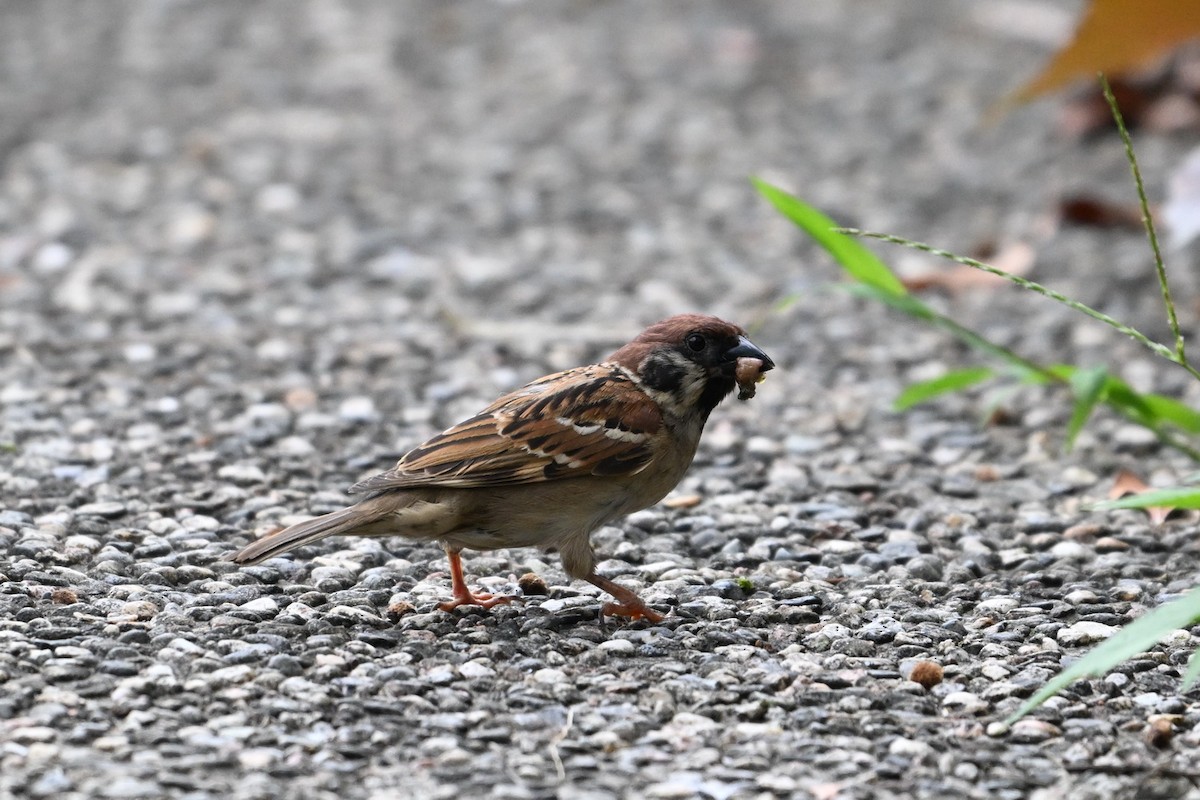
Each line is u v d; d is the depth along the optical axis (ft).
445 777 22.00
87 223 56.80
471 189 62.54
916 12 88.69
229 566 29.91
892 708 24.59
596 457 27.68
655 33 85.30
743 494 35.63
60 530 31.19
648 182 63.67
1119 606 28.86
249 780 21.62
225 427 38.52
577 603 28.96
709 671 25.71
